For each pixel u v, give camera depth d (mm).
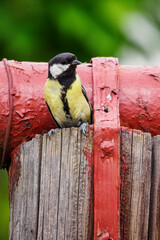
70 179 4688
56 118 6121
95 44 8930
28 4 9141
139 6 9586
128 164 4750
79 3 9188
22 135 5289
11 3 9133
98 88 5180
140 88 5332
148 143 4770
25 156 4980
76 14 8984
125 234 4699
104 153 4684
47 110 5297
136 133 4785
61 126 6301
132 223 4703
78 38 8906
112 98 5098
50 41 9031
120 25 9180
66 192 4680
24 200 4934
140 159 4750
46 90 5457
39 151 4824
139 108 5254
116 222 4598
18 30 8953
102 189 4633
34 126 5285
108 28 9148
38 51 8945
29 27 9016
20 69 5422
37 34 9016
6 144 5289
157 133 5332
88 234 4637
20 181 5023
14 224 5047
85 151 4711
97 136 4707
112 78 5254
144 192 4723
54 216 4684
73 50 9008
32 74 5430
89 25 8992
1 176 8711
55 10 9094
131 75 5438
